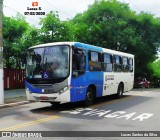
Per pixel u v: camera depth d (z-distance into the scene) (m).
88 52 14.53
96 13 37.00
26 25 26.20
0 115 12.10
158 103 15.97
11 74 27.33
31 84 13.48
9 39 25.81
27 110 13.58
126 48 38.25
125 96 20.83
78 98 13.57
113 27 36.03
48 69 13.15
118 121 10.24
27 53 13.93
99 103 16.06
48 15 24.64
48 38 24.56
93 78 14.96
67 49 13.01
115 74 17.91
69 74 12.84
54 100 12.95
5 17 25.22
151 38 40.78
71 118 10.96
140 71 42.25
